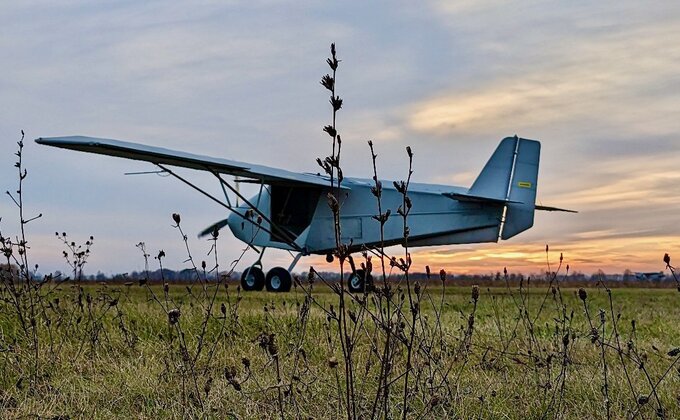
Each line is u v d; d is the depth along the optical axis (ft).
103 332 18.76
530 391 13.29
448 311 30.71
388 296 8.89
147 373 14.42
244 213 63.87
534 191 61.46
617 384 13.53
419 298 8.73
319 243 62.03
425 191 60.44
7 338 17.93
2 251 16.38
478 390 13.23
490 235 59.93
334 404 12.14
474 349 17.81
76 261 20.85
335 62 7.30
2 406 12.04
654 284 78.23
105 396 12.92
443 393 12.67
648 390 13.25
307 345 17.56
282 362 15.75
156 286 50.49
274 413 11.63
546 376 14.20
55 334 18.47
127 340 17.87
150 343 17.97
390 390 13.14
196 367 15.37
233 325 19.56
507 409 12.17
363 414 11.01
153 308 25.39
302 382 13.00
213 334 19.65
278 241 62.75
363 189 60.64
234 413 11.38
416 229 59.82
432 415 11.43
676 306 39.19
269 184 60.85
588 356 17.40
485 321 26.12
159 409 12.02
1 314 19.99
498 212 59.82
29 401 12.15
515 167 61.41
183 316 21.85
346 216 61.00
